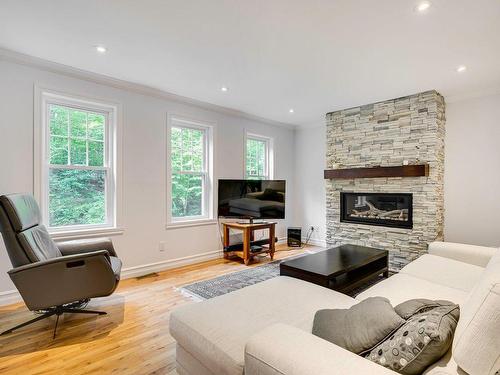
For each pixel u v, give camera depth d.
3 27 2.20
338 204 4.60
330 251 3.12
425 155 3.66
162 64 2.87
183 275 3.50
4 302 2.60
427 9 1.94
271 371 0.88
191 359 1.43
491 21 2.06
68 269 2.06
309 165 5.50
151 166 3.63
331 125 4.70
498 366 0.74
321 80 3.27
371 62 2.78
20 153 2.71
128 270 3.42
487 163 3.55
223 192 4.25
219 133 4.44
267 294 1.78
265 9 1.96
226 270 3.72
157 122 3.70
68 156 3.10
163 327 2.21
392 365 0.92
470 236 3.66
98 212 3.32
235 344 1.25
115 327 2.20
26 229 2.15
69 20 2.10
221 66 2.91
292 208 5.75
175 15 2.04
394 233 3.95
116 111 3.34
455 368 0.84
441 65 2.84
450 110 3.81
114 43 2.46
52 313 2.21
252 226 4.06
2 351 1.88
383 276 3.29
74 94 3.02
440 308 1.03
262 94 3.79
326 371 0.80
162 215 3.74
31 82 2.76
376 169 4.00
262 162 5.36
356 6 1.91
